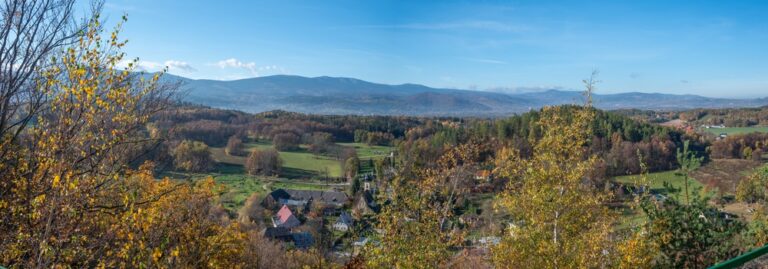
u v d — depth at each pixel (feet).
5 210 24.77
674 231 35.12
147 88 28.78
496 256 38.65
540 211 39.52
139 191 30.25
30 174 25.46
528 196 41.37
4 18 26.00
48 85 25.64
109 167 27.86
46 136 25.76
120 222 25.71
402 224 42.06
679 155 39.40
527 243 36.60
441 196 53.42
